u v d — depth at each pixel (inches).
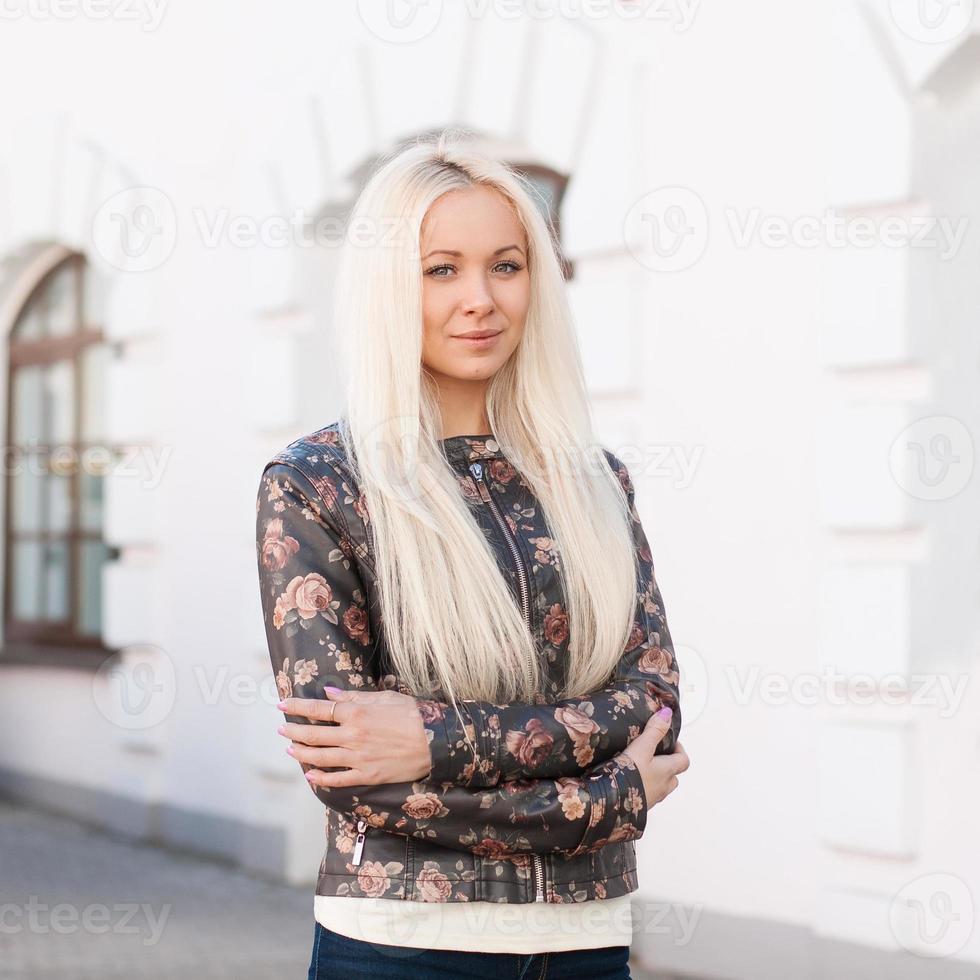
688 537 233.8
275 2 313.4
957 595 205.9
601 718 89.4
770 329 224.4
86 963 239.0
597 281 246.5
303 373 310.0
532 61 258.2
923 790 206.5
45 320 417.4
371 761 84.5
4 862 333.4
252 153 319.9
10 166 397.1
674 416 236.5
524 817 85.1
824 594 215.8
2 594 432.8
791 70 222.2
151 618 351.6
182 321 341.1
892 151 208.1
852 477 213.0
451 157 97.4
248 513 322.0
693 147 234.2
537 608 94.2
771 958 219.1
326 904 89.9
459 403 100.3
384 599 90.5
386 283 93.7
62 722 398.6
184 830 344.5
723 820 226.7
